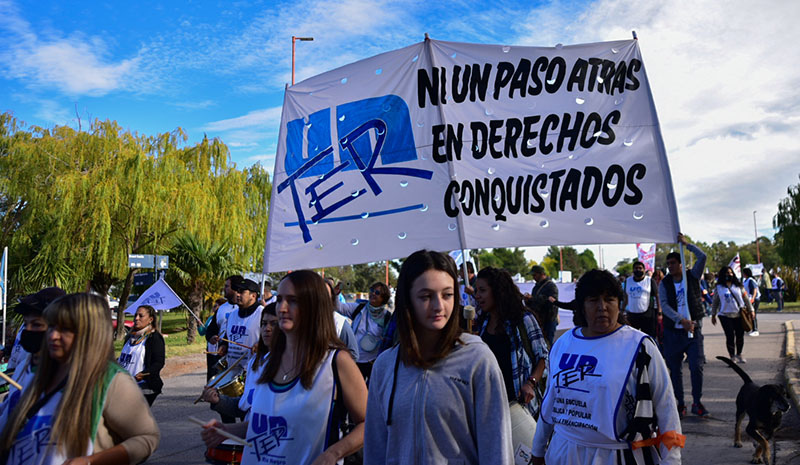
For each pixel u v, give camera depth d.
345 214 5.89
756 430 5.29
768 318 23.30
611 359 2.87
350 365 2.76
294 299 2.73
